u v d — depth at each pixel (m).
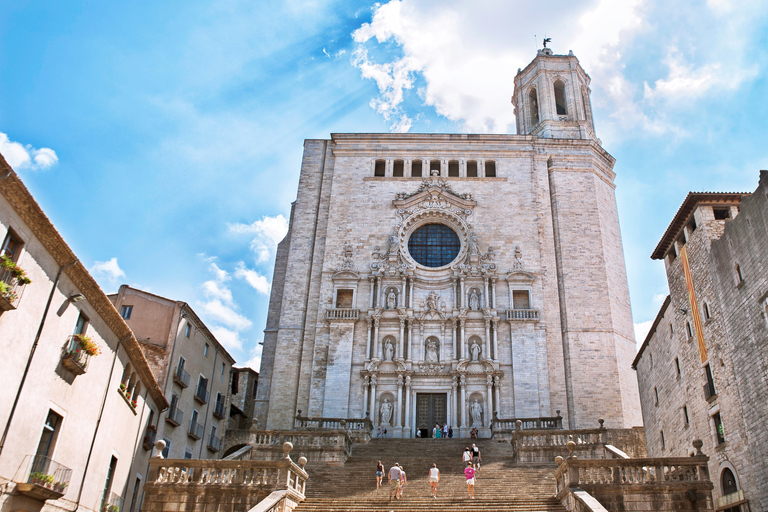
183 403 37.94
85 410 24.70
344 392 46.94
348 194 54.78
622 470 23.09
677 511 22.14
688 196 32.56
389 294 49.94
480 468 31.08
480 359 47.38
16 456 20.27
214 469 23.80
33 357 20.95
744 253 27.73
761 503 26.25
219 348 44.12
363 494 26.20
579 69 62.16
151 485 23.33
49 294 21.73
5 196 19.05
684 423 34.03
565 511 22.25
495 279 50.09
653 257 37.97
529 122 61.66
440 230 53.81
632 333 50.62
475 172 55.94
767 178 25.92
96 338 25.36
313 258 53.03
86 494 25.03
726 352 29.31
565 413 46.38
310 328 50.19
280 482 23.03
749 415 27.27
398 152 56.50
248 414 55.53
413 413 46.19
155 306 37.59
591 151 55.94
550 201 54.25
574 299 49.97
